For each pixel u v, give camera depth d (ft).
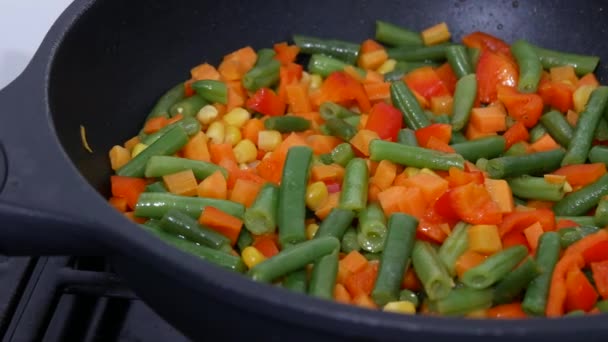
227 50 2.01
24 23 2.25
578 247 1.60
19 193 1.36
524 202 1.77
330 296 1.53
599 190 1.73
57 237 1.37
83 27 1.70
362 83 1.98
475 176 1.70
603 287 1.56
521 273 1.53
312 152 1.73
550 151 1.80
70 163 1.40
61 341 1.60
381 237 1.66
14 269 1.66
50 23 2.25
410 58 2.04
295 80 1.95
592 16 1.97
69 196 1.36
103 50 1.77
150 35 1.87
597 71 1.99
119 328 1.63
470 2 2.05
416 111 1.88
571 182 1.77
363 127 1.86
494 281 1.55
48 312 1.61
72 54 1.68
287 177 1.68
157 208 1.68
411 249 1.60
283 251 1.55
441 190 1.68
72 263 1.68
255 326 1.33
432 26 2.08
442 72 2.02
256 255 1.61
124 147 1.85
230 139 1.86
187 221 1.64
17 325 1.60
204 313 1.36
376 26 2.05
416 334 1.23
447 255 1.62
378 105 1.85
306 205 1.72
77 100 1.71
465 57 1.98
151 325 1.64
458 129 1.88
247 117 1.90
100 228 1.34
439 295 1.55
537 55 1.96
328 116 1.90
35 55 1.59
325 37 2.07
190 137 1.83
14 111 1.46
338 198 1.72
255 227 1.66
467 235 1.64
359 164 1.73
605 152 1.79
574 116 1.90
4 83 2.28
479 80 1.95
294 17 2.04
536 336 1.22
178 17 1.91
